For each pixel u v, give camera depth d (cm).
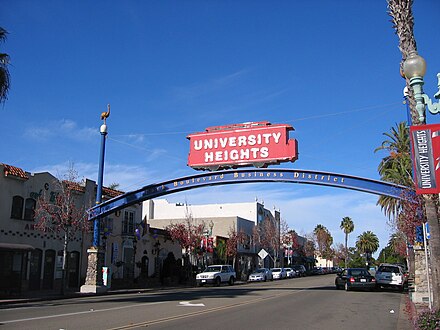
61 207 2598
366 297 2398
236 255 5859
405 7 1159
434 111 948
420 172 903
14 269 2552
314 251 10731
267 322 1358
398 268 2978
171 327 1201
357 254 12062
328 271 9500
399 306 1922
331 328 1269
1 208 2550
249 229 6525
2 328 1146
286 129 2508
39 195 2811
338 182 2497
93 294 2544
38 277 2769
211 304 1895
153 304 1883
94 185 3269
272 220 7619
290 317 1498
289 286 3647
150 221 5962
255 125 2559
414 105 1088
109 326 1193
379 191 2436
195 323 1294
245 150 2552
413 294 2036
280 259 7812
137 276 3741
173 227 4475
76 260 3131
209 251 5009
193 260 4897
